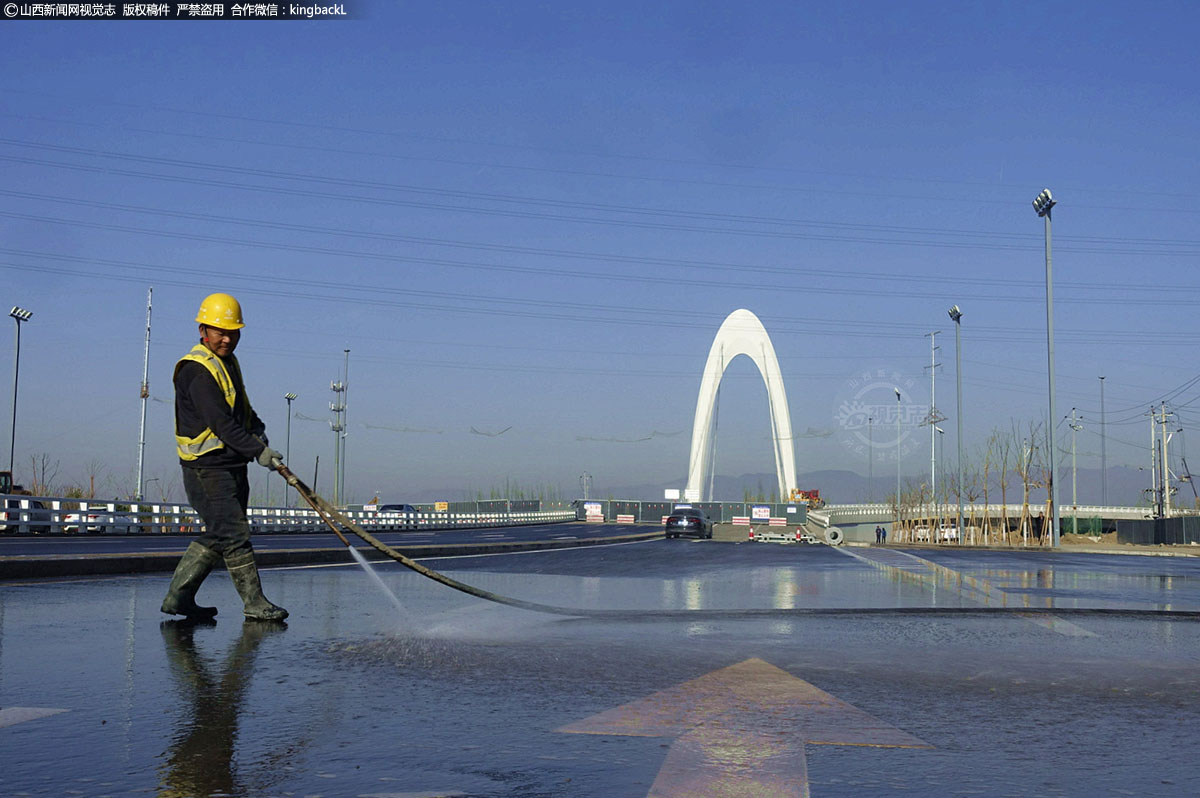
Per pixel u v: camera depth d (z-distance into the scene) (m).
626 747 3.91
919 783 3.47
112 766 3.54
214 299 7.38
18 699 4.60
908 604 9.69
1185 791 3.42
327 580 11.26
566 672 5.54
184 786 3.32
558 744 3.94
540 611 8.22
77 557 10.72
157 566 11.71
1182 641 7.23
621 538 38.47
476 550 20.64
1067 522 94.12
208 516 7.28
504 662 5.81
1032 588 12.48
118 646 6.08
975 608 9.21
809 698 4.92
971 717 4.54
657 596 10.39
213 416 7.14
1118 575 16.05
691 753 3.83
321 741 3.93
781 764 3.69
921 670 5.79
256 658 5.74
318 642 6.37
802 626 7.83
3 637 6.39
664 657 6.12
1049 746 4.02
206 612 7.47
